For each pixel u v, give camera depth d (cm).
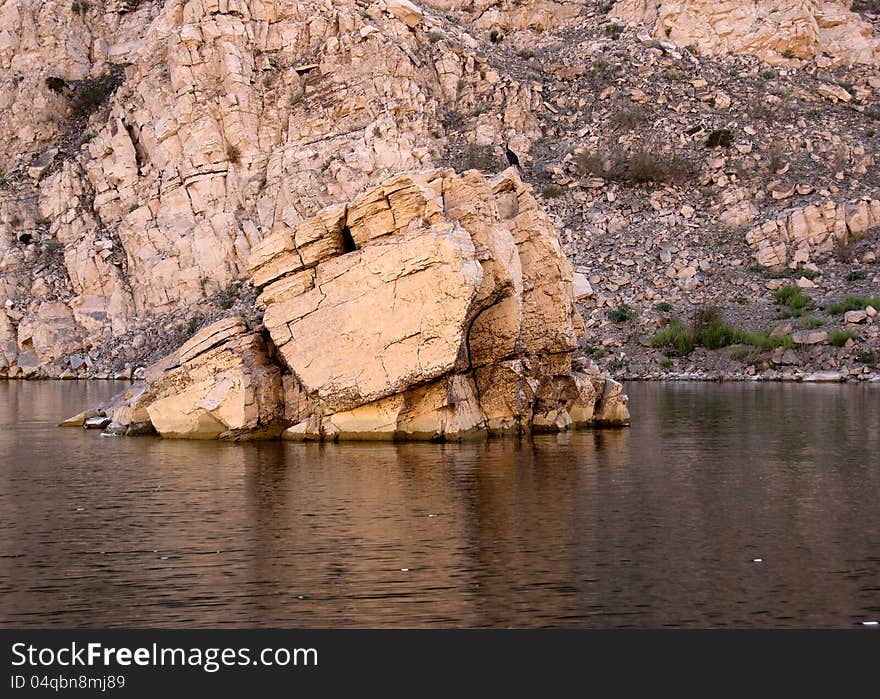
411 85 6975
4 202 7125
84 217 6944
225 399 2886
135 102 7044
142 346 6216
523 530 1638
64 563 1462
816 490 1997
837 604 1263
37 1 8094
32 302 6581
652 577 1372
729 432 3009
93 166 7038
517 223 3120
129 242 6631
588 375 3303
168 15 7256
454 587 1333
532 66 8138
